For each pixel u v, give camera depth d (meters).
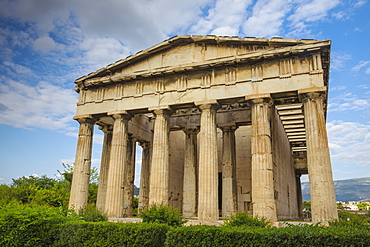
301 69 23.25
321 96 22.44
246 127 35.09
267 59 24.27
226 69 25.55
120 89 29.05
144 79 28.34
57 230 18.03
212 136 24.91
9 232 16.88
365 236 12.82
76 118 29.80
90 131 29.94
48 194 41.09
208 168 24.16
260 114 23.55
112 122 34.00
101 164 33.38
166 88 27.34
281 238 13.68
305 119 22.38
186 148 33.50
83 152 28.91
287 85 23.25
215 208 23.56
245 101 24.84
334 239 12.94
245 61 24.67
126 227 16.80
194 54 26.70
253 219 18.14
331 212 19.94
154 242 16.45
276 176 27.48
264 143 22.86
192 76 26.67
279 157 30.92
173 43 27.25
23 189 41.56
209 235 14.97
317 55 22.98
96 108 29.52
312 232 13.41
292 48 23.17
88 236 17.36
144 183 36.56
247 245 14.12
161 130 26.67
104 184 32.72
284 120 38.41
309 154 21.55
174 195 37.38
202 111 25.59
